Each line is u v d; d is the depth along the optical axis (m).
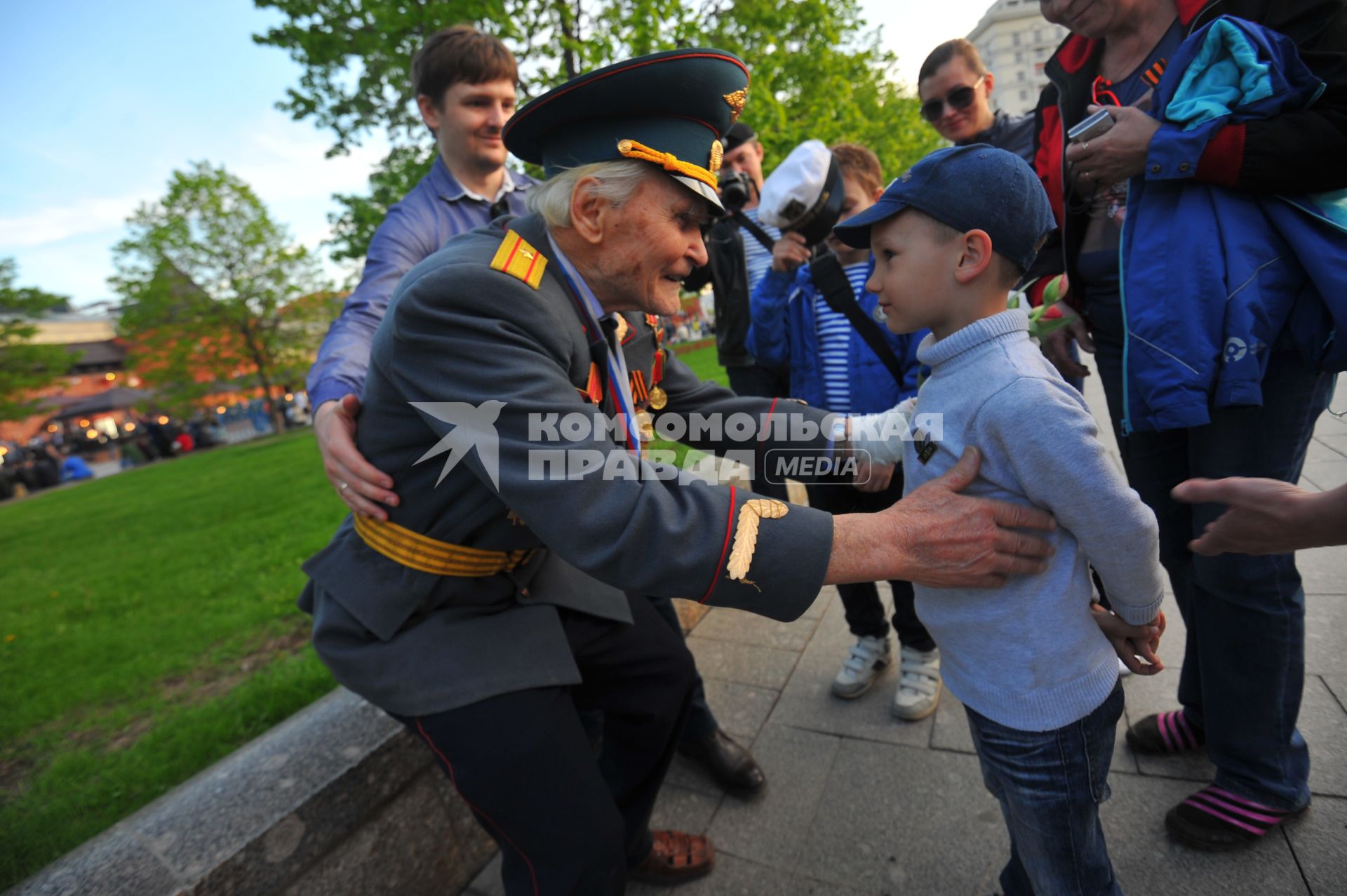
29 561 7.24
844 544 1.05
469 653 1.27
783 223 2.05
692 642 2.73
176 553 6.12
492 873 1.80
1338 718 1.70
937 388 1.15
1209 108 1.25
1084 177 1.50
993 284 1.10
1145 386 1.36
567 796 1.24
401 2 6.94
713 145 1.17
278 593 4.22
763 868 1.67
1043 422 1.01
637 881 1.71
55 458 25.06
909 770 1.87
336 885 1.54
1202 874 1.42
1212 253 1.28
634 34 6.75
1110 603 1.14
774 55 8.29
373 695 1.29
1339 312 1.20
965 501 1.06
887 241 1.15
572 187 1.14
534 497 1.03
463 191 2.16
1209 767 1.67
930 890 1.52
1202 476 1.43
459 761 1.23
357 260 10.08
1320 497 0.81
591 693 1.57
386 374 1.20
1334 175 1.20
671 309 1.28
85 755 2.57
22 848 2.07
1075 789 1.12
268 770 1.60
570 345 1.16
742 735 2.14
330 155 9.38
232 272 22.86
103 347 44.88
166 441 26.81
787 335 2.27
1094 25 1.50
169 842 1.42
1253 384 1.25
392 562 1.32
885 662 2.26
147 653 3.61
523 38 7.01
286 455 14.97
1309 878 1.35
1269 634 1.38
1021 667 1.11
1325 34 1.26
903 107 14.34
